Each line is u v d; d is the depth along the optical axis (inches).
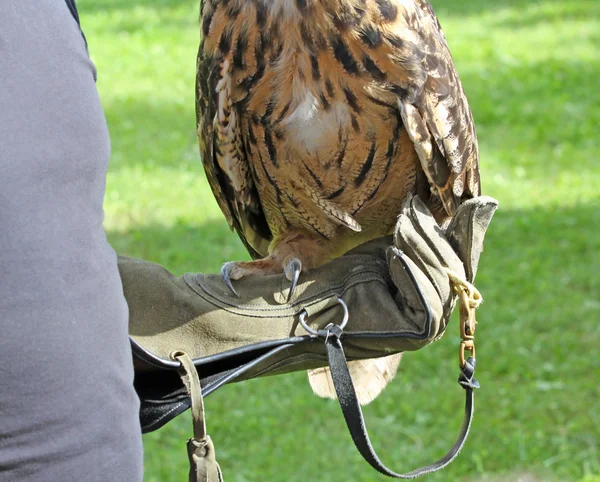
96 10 1435.8
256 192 252.1
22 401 106.4
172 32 1252.5
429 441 396.8
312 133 216.2
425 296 166.7
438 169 220.1
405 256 169.8
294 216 239.3
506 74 986.1
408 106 209.6
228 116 220.8
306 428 405.1
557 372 444.5
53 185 109.0
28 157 107.1
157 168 734.5
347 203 232.1
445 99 215.3
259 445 392.8
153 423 156.2
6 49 109.1
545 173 711.7
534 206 649.6
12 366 105.5
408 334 169.8
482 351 464.4
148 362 145.3
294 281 178.5
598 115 833.5
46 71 111.2
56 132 110.0
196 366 169.3
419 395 431.2
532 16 1277.1
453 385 438.9
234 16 210.2
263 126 220.4
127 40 1210.0
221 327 172.6
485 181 697.0
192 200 672.4
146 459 386.3
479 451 387.2
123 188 690.8
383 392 434.6
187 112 888.3
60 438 108.5
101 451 111.3
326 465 377.4
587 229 607.2
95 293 112.0
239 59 212.7
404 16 206.7
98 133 115.3
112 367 113.4
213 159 233.0
